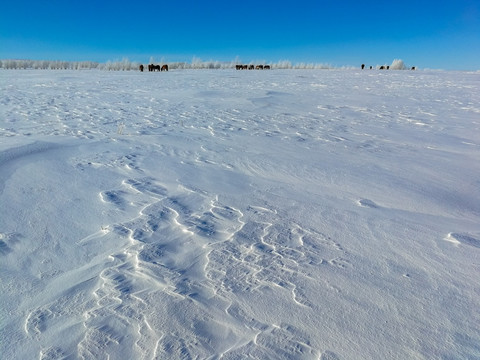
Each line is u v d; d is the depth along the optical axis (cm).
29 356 156
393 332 162
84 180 366
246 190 348
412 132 645
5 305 189
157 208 303
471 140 584
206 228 267
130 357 153
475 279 201
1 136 539
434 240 247
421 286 195
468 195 342
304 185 365
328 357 150
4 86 1500
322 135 614
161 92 1301
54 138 539
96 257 233
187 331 166
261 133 624
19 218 282
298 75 2488
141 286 200
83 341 162
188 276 208
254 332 165
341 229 264
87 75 2414
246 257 226
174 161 443
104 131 611
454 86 1591
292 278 203
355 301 183
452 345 154
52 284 206
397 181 378
